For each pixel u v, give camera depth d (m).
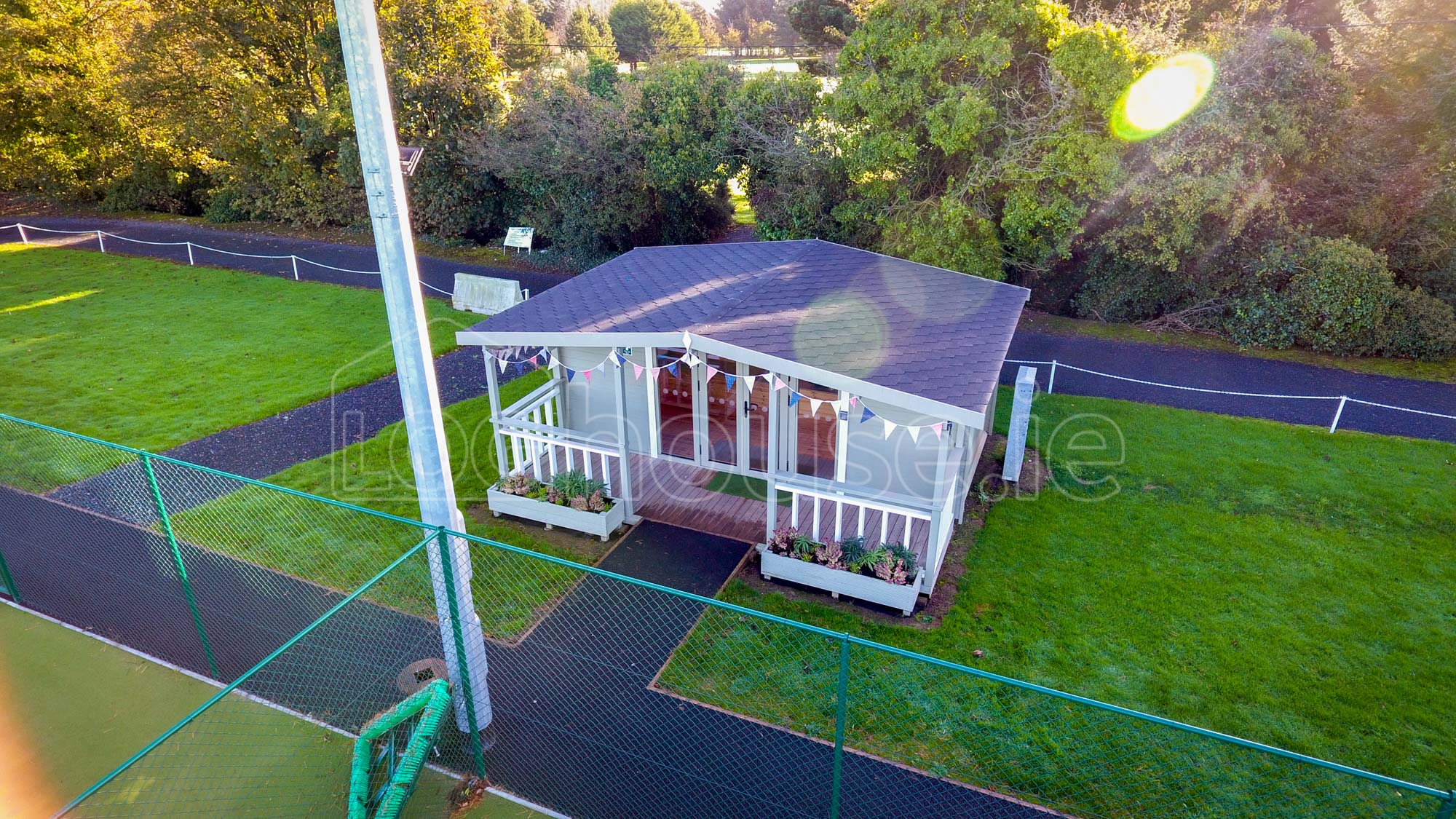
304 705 6.69
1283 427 12.80
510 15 48.00
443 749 6.33
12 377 14.39
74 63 28.23
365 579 8.64
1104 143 15.16
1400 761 6.39
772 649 7.65
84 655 7.35
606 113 20.48
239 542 9.32
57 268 22.33
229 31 25.61
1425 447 12.05
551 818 5.75
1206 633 7.95
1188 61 15.27
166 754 6.18
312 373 14.78
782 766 6.27
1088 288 18.45
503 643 7.71
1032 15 15.39
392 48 23.08
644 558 9.17
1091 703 4.23
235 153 27.12
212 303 19.25
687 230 24.02
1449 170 16.14
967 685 7.17
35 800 5.75
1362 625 8.09
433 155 23.86
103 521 9.75
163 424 12.55
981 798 5.98
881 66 16.95
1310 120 16.42
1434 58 16.56
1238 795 6.04
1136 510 10.35
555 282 21.61
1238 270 17.06
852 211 17.92
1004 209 16.41
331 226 28.19
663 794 5.96
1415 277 16.81
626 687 7.13
